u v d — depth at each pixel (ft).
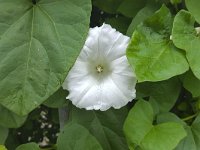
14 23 0.68
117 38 0.73
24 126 1.05
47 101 0.76
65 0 0.69
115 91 0.74
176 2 0.80
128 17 0.86
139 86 0.78
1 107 0.78
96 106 0.74
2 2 0.69
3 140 0.79
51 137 1.12
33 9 0.70
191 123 0.84
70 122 0.77
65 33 0.67
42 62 0.67
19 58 0.67
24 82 0.66
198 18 0.73
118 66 0.74
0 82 0.66
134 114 0.75
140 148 0.73
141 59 0.70
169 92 0.78
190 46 0.72
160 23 0.74
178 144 0.77
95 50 0.73
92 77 0.75
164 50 0.72
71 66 0.66
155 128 0.75
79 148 0.75
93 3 0.87
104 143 0.78
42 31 0.68
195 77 0.75
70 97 0.73
